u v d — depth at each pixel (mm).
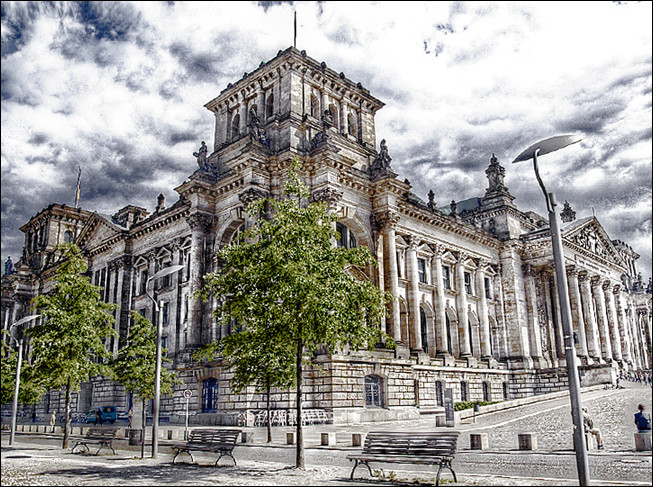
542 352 85312
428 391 63438
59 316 36719
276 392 49969
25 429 61000
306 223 26766
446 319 75250
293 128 60594
